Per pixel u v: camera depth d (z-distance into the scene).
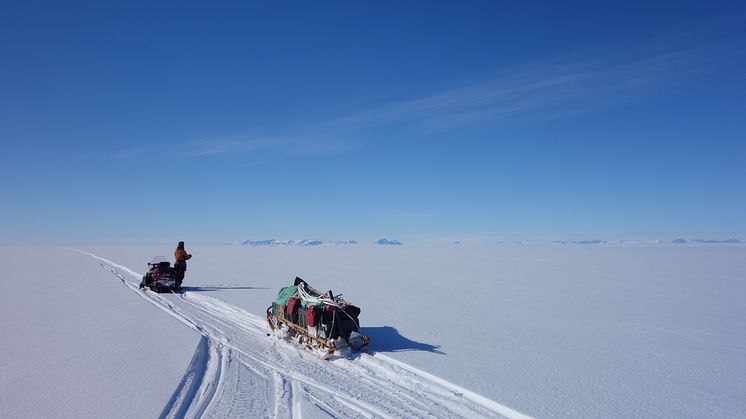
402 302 12.78
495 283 17.80
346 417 4.80
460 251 59.94
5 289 15.72
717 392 5.69
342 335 7.26
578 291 15.27
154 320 10.04
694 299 13.48
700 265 29.44
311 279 19.23
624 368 6.63
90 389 5.57
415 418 4.82
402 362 6.80
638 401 5.35
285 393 5.59
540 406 5.12
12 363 6.72
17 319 10.23
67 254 44.16
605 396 5.49
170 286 15.16
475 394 5.46
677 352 7.55
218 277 20.36
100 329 9.09
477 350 7.57
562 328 9.37
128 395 5.36
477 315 10.79
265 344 8.20
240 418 4.79
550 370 6.49
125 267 26.42
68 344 7.84
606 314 10.95
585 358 7.14
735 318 10.52
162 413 4.85
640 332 9.02
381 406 5.16
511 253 51.91
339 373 6.48
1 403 5.13
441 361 6.88
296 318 8.30
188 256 16.08
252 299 13.12
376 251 59.72
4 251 53.22
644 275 21.64
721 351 7.62
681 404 5.29
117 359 6.88
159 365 6.56
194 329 9.16
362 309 11.63
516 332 8.98
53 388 5.62
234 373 6.42
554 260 36.12
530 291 15.27
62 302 12.77
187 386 5.79
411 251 59.91
